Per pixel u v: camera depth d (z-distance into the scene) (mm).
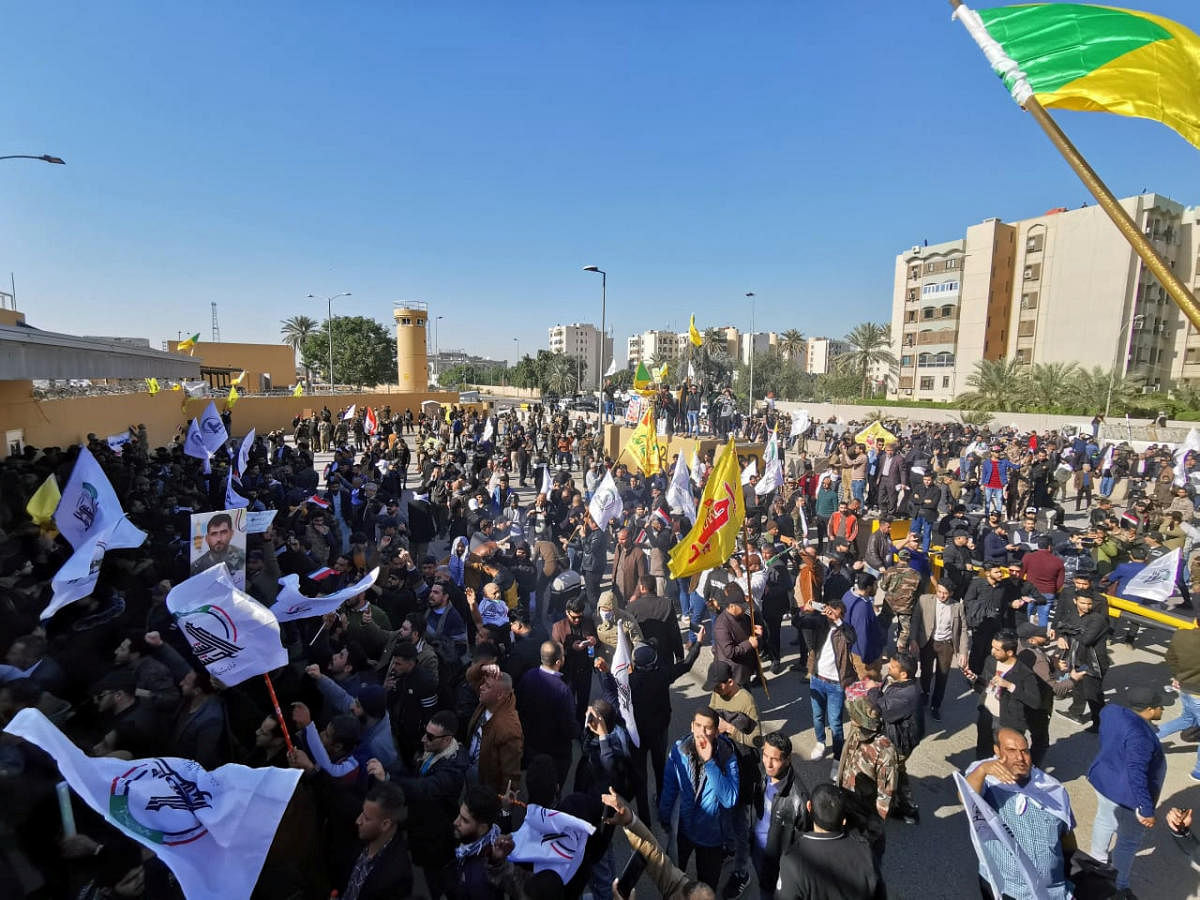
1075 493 21516
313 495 13359
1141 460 22203
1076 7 2887
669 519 10750
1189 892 4547
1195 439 18531
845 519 10789
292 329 85625
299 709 3988
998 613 7301
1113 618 8750
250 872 2676
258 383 56125
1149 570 8172
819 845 3195
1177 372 52156
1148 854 4926
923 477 15141
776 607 7887
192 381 37688
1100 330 50625
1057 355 53219
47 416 15961
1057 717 6949
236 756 4270
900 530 11664
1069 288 52500
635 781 4992
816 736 6305
